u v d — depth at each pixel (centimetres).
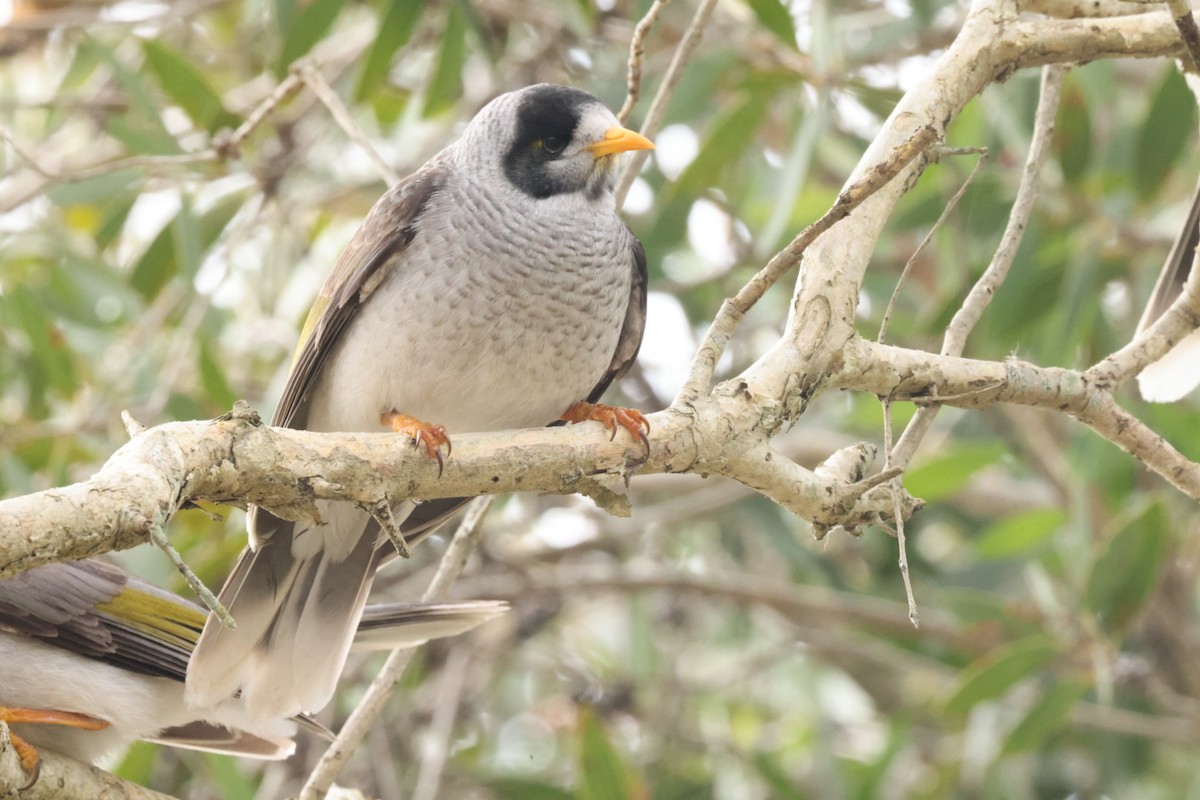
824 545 703
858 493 632
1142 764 1144
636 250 822
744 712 1338
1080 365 1179
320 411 802
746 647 1404
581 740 1011
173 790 1159
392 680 744
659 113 828
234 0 1322
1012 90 1091
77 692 800
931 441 1344
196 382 1184
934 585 1263
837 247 668
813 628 1354
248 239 1248
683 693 1247
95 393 1186
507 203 767
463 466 584
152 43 1059
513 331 756
